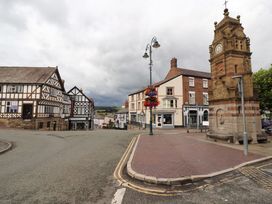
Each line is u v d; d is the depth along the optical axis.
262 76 19.08
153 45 15.44
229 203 3.93
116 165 6.70
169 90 31.52
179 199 4.14
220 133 13.30
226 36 13.36
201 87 32.69
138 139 13.13
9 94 25.75
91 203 3.90
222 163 6.74
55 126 30.42
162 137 14.48
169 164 6.45
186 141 12.38
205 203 3.94
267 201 4.02
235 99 12.20
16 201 3.97
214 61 14.51
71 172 5.90
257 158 7.57
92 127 44.00
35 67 30.14
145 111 33.94
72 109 38.19
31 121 24.94
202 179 5.28
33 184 4.90
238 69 13.00
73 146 10.56
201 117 31.70
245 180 5.30
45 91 27.17
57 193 4.37
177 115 30.73
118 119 50.75
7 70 28.42
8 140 12.90
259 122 12.98
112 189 4.63
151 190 4.58
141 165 6.29
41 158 7.74
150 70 16.27
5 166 6.59
